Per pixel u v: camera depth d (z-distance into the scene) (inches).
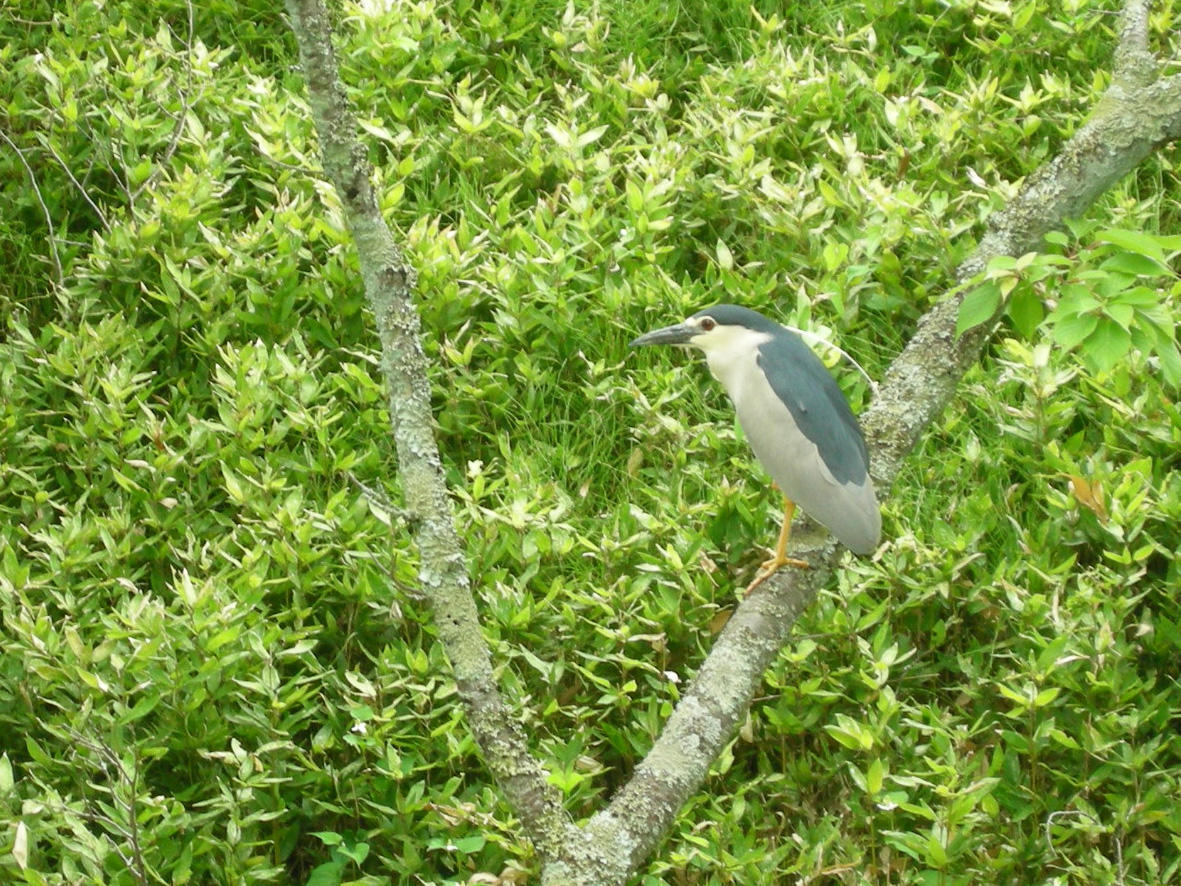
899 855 269.4
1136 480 309.7
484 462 345.4
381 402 343.0
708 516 316.2
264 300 352.8
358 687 275.1
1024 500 332.5
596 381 350.9
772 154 409.1
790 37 458.3
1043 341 329.1
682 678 296.8
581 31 441.7
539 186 404.2
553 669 286.2
